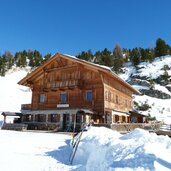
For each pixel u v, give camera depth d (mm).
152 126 30344
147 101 69000
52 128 33594
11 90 85875
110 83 36500
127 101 45406
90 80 34594
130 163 8188
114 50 139625
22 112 38500
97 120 31719
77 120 33406
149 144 9758
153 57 118188
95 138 13547
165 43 125438
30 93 85188
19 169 11008
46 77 38969
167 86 80000
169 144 10031
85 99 34469
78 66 35469
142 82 82312
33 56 166500
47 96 38750
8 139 21000
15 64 150625
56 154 15023
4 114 36938
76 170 10367
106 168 8391
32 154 14766
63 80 36875
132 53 128375
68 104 35844
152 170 7320
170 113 61219
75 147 14047
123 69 110188
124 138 13047
